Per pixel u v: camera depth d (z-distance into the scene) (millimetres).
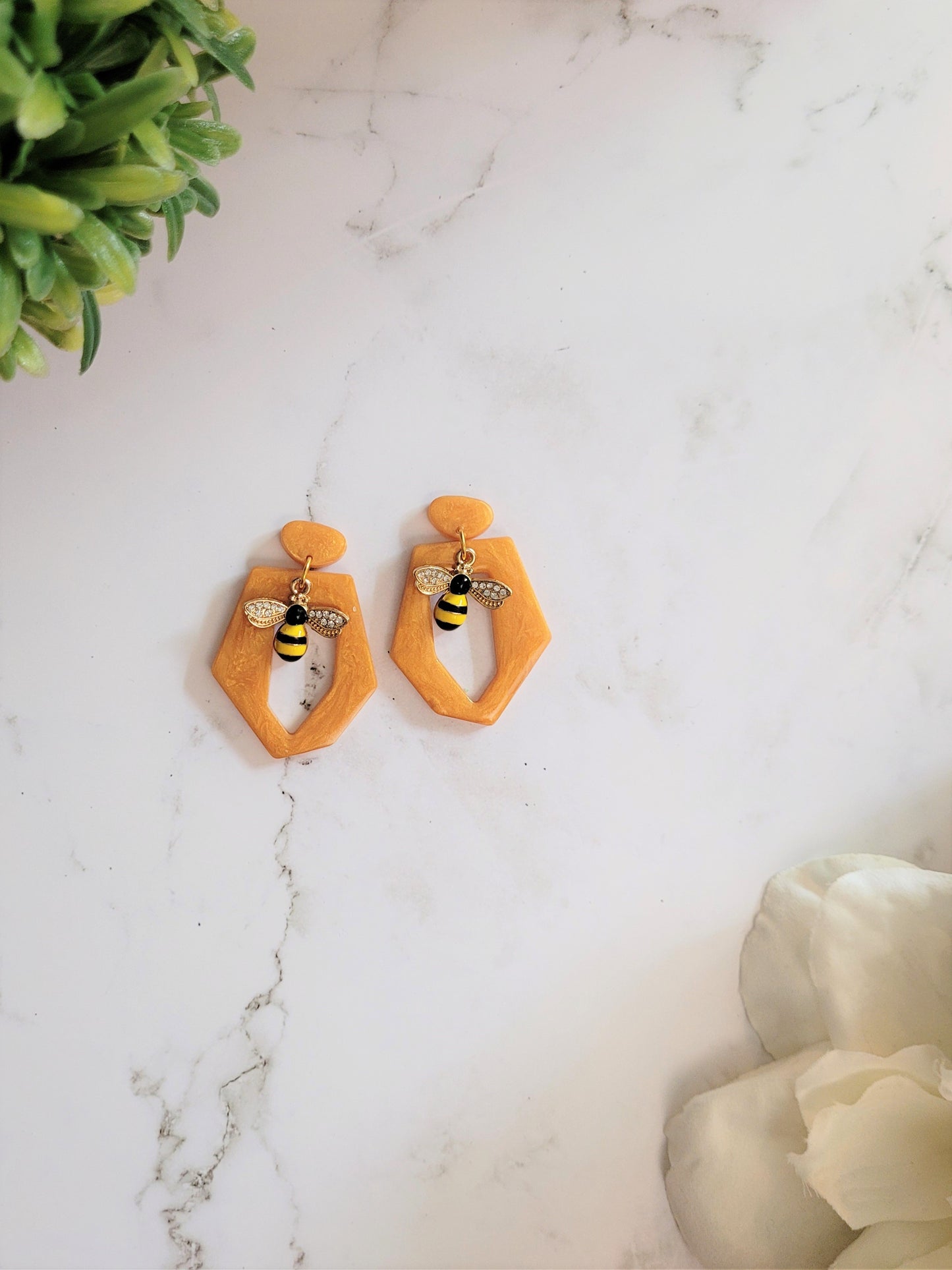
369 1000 215
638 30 216
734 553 224
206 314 213
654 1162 216
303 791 215
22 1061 209
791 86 219
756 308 222
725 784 223
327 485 216
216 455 214
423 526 217
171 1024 212
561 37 215
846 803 225
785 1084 202
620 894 221
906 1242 171
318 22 212
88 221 129
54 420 211
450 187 216
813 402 224
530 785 219
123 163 133
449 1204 214
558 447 220
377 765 216
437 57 214
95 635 212
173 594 213
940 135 221
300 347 215
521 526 219
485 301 217
